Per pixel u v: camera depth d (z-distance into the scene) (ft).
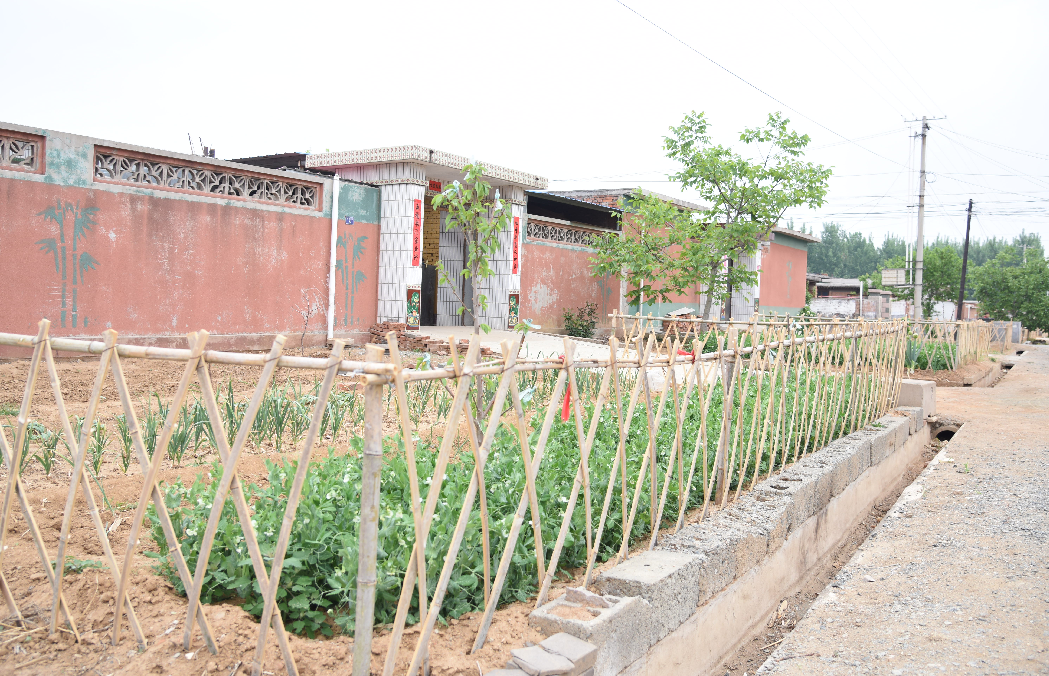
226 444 8.75
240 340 38.24
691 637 12.80
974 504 20.65
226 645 9.36
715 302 58.75
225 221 37.35
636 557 12.97
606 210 67.67
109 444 19.20
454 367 9.00
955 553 16.88
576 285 63.26
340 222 43.45
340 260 43.60
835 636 13.20
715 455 18.11
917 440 31.91
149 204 34.19
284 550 8.52
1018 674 11.52
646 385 13.20
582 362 11.46
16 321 29.99
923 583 15.30
